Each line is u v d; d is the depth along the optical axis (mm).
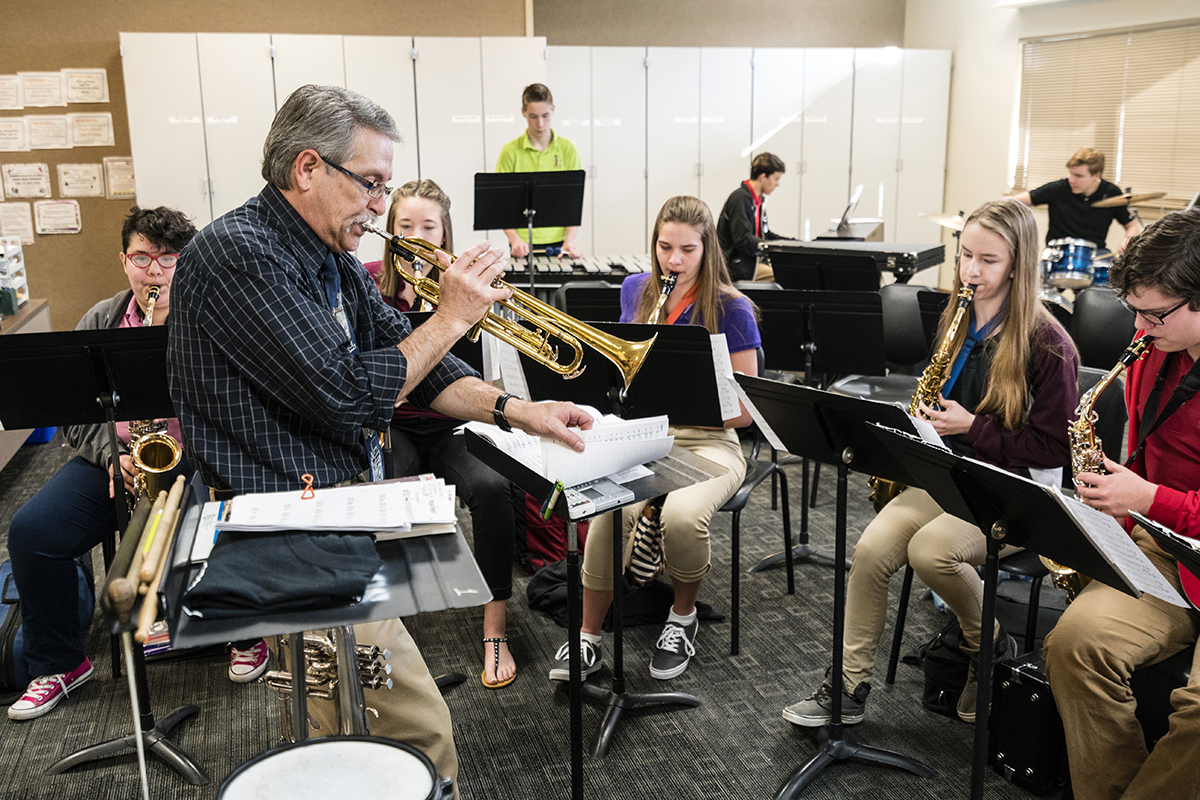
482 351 2723
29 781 2127
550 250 5965
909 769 2117
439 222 2826
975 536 2143
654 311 2607
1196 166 6316
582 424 1702
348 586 1115
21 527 2311
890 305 3537
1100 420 2221
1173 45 6363
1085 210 5828
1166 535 1493
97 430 2438
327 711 1631
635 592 2842
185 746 2260
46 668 2424
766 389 2004
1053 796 2045
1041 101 7336
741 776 2129
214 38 5680
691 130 7344
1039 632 2605
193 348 1464
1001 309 2271
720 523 3633
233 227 1450
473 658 2656
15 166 5742
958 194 8070
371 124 1485
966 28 7824
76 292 5992
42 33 5621
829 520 3654
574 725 1893
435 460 2688
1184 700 1671
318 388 1422
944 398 2371
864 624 2246
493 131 6199
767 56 7363
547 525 3186
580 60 7047
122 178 5887
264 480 1505
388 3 6008
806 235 7801
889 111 7781
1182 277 1731
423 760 1212
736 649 2656
